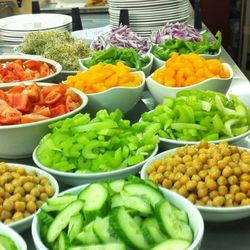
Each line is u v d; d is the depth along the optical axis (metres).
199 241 0.83
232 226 1.02
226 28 4.13
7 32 2.40
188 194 1.03
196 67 1.60
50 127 1.28
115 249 0.78
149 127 1.29
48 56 1.91
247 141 1.34
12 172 1.11
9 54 2.12
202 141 1.17
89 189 0.92
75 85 1.54
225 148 1.11
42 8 3.23
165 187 1.06
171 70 1.59
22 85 1.50
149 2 2.31
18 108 1.34
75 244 0.80
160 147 1.32
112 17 2.45
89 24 2.85
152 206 0.88
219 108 1.34
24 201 1.02
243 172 1.03
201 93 1.41
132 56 1.82
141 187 0.92
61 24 2.43
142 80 1.62
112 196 0.90
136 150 1.20
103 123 1.22
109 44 2.05
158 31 2.16
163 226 0.84
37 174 1.14
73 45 1.97
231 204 0.99
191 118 1.31
